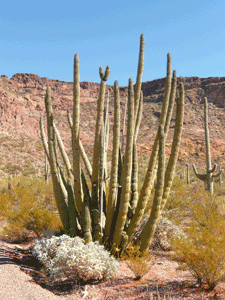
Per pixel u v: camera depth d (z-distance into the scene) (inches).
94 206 255.8
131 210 246.1
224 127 3408.0
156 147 233.8
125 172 227.6
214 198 444.8
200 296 172.1
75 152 243.6
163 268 233.3
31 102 4045.3
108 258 205.8
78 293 181.5
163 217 298.7
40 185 700.7
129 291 183.9
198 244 212.5
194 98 4050.2
